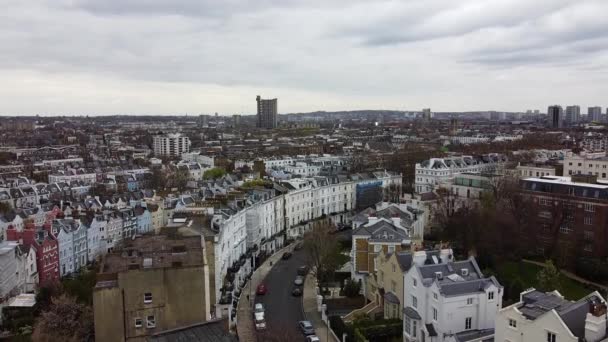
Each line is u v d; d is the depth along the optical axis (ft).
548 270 440.45
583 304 271.28
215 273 444.14
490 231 543.80
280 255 645.51
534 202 602.03
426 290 351.05
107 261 333.01
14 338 419.54
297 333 403.54
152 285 311.88
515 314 276.41
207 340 232.32
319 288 497.05
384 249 447.01
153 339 233.14
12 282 511.81
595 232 546.67
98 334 309.22
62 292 471.21
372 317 418.31
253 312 455.22
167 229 472.03
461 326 340.39
